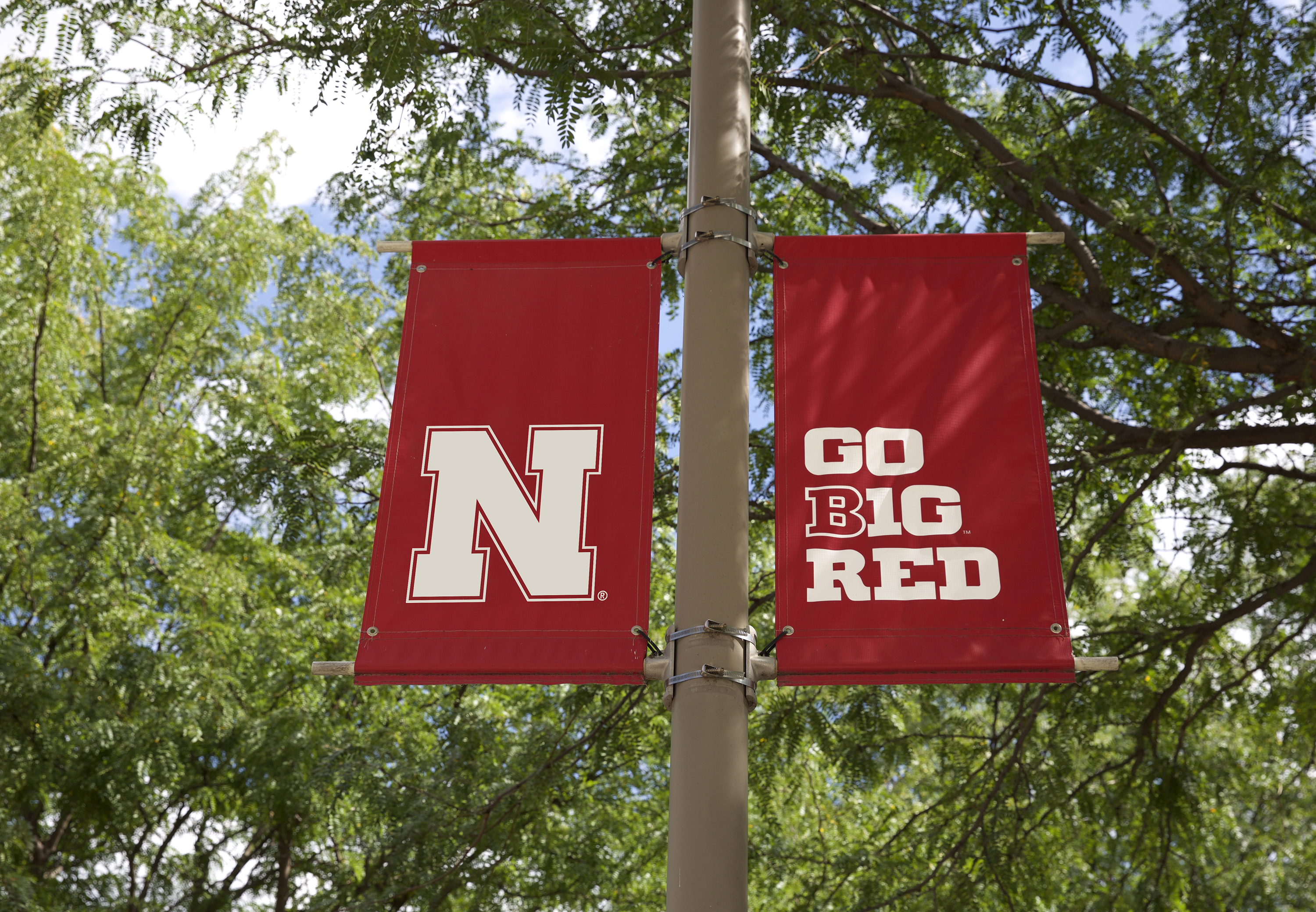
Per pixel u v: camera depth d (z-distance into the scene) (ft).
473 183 31.55
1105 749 30.37
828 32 24.64
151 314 51.39
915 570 11.82
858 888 29.04
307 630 43.50
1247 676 28.66
